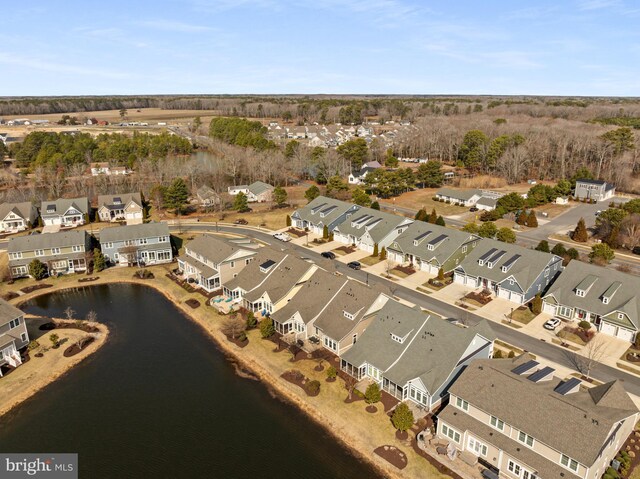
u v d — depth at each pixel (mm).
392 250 77812
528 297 61906
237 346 53688
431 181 126562
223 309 61469
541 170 139875
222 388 46688
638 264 73188
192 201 118125
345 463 36812
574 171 133250
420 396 41719
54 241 75688
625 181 122250
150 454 37969
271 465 36688
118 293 69000
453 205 110688
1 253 82812
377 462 36625
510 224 95750
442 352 43281
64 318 61344
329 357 50188
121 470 36375
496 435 35188
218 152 177000
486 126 175250
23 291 69188
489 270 65562
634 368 47156
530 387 35938
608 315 53219
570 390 37344
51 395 45938
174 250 84688
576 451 31047
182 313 62750
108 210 103625
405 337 45656
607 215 84562
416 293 65438
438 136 169000
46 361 51406
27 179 136000
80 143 162000
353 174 138375
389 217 83125
